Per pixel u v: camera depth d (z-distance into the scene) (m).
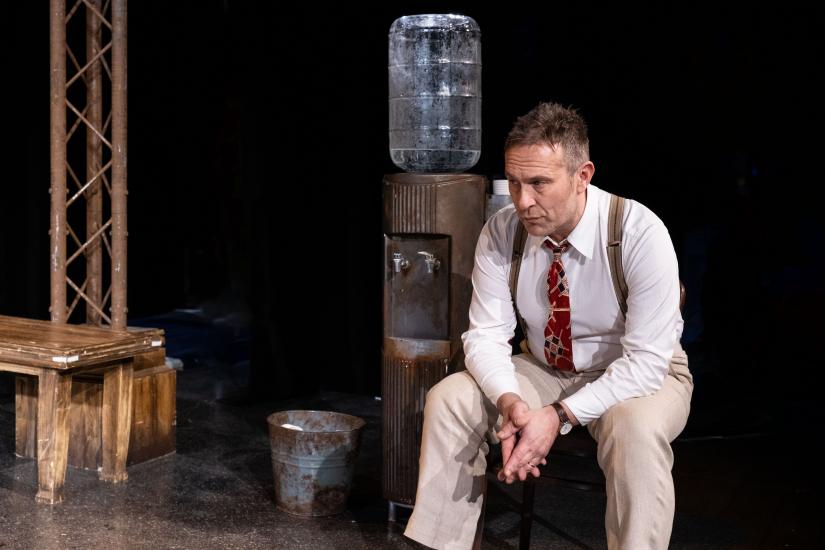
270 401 4.50
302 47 4.39
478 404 2.27
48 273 5.46
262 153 4.49
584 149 2.15
